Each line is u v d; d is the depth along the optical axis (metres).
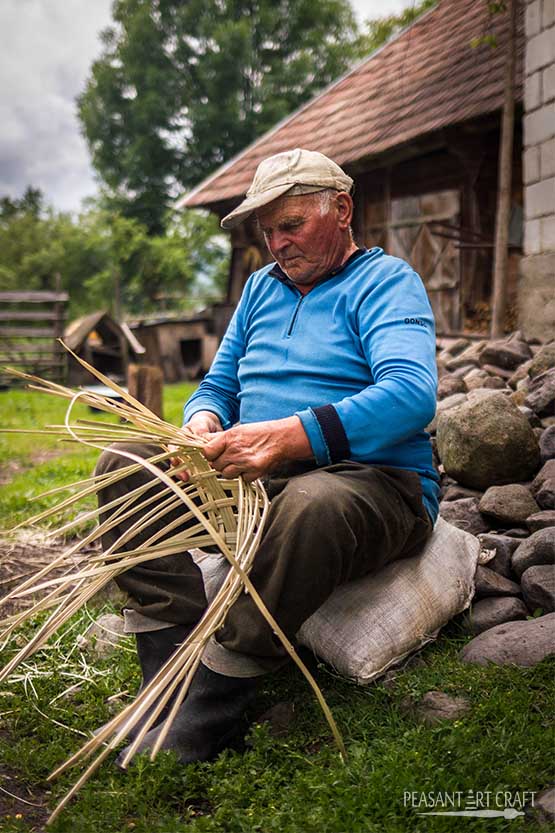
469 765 1.88
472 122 7.73
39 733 2.27
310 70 35.94
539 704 2.10
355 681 2.29
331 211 2.38
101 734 1.79
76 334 14.92
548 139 5.26
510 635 2.34
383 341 2.24
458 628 2.55
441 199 9.56
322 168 2.36
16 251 54.91
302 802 1.84
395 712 2.15
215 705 2.09
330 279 2.45
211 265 37.34
